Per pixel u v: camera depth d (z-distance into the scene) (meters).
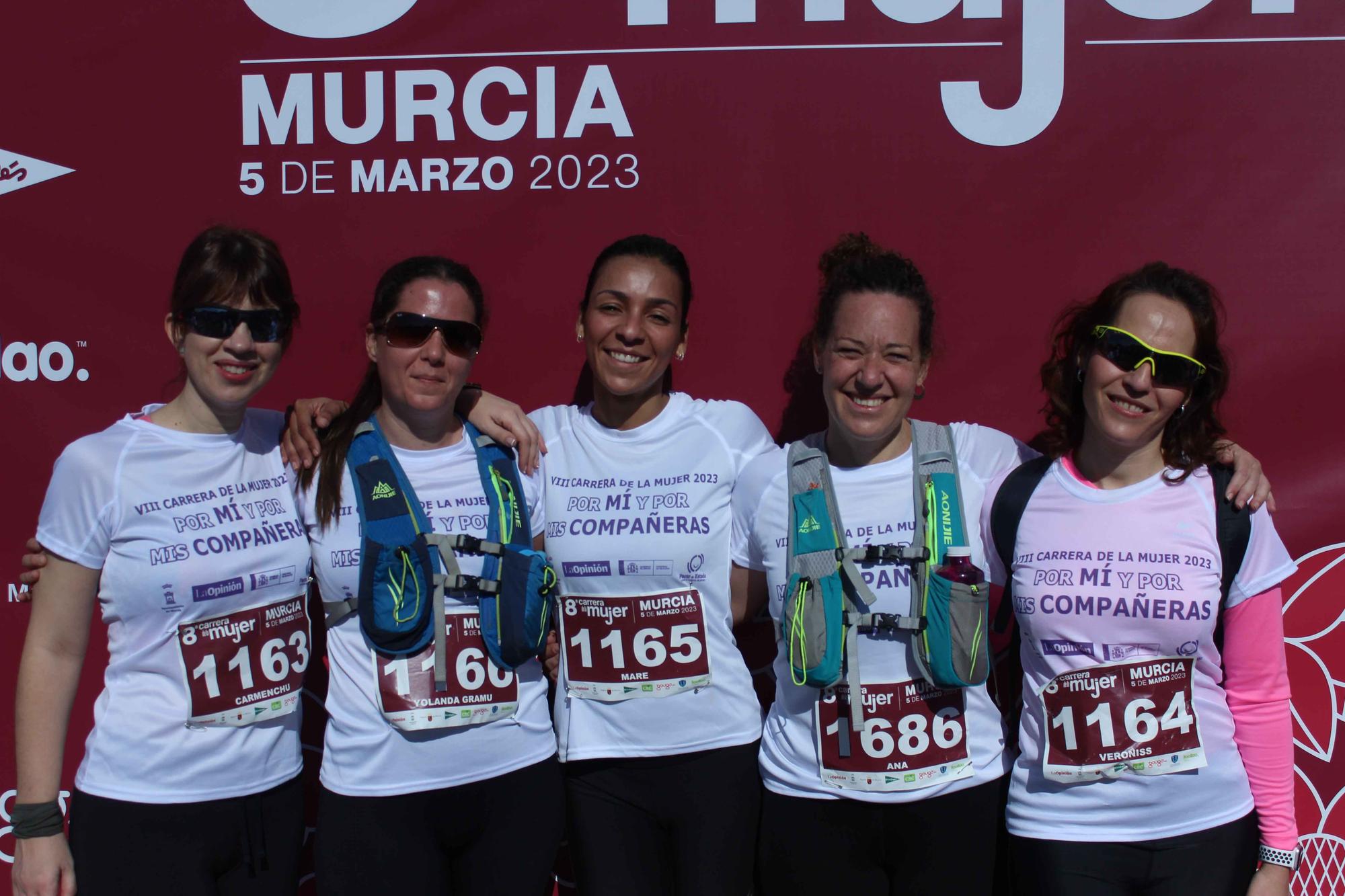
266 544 2.18
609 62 2.80
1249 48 2.70
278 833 2.20
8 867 2.96
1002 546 2.17
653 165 2.82
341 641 2.19
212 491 2.16
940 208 2.78
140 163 2.88
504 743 2.19
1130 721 2.02
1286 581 2.78
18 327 2.91
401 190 2.86
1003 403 2.80
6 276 2.90
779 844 2.23
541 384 2.88
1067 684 2.05
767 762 2.27
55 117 2.88
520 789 2.21
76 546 2.07
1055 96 2.74
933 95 2.76
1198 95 2.72
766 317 2.82
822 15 2.76
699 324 2.85
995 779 2.19
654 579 2.27
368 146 2.85
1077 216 2.76
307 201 2.87
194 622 2.11
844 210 2.80
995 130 2.76
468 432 2.32
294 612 2.22
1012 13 2.73
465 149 2.84
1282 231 2.72
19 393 2.92
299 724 2.27
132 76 2.86
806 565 2.16
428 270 2.19
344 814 2.14
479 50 2.82
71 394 2.91
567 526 2.30
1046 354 2.78
